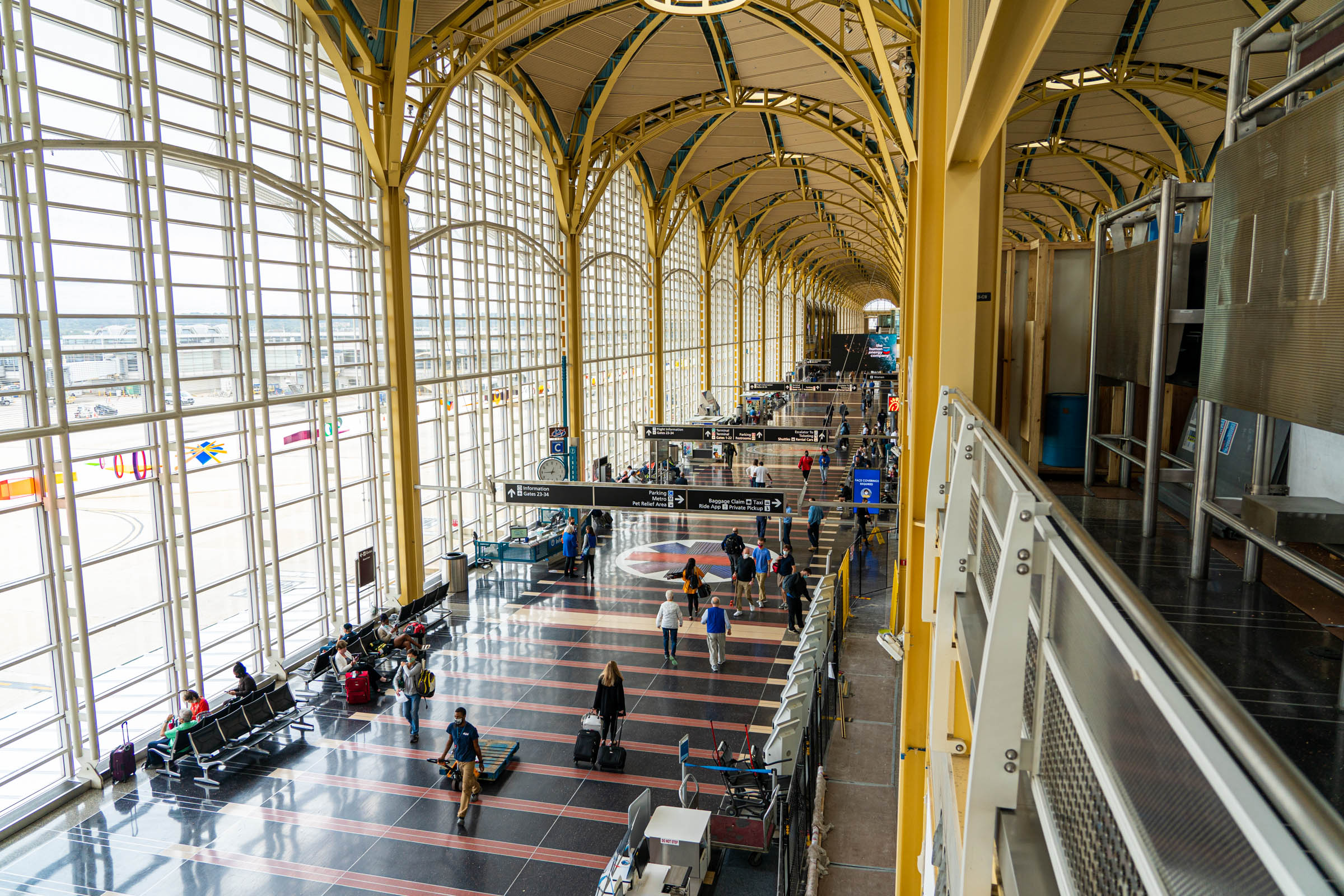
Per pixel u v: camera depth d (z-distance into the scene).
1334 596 5.04
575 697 16.30
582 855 11.35
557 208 31.45
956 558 3.68
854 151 37.47
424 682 14.74
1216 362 5.04
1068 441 10.11
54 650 13.05
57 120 13.30
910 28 20.33
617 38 27.31
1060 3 2.90
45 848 11.57
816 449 48.12
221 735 13.77
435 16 21.05
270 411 18.02
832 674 15.13
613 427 39.03
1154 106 32.06
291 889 10.67
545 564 25.75
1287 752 3.20
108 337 14.05
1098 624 1.59
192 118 15.85
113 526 14.02
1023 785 2.08
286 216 18.39
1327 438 5.14
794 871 10.45
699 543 28.50
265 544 17.44
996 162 8.02
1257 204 4.34
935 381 8.20
